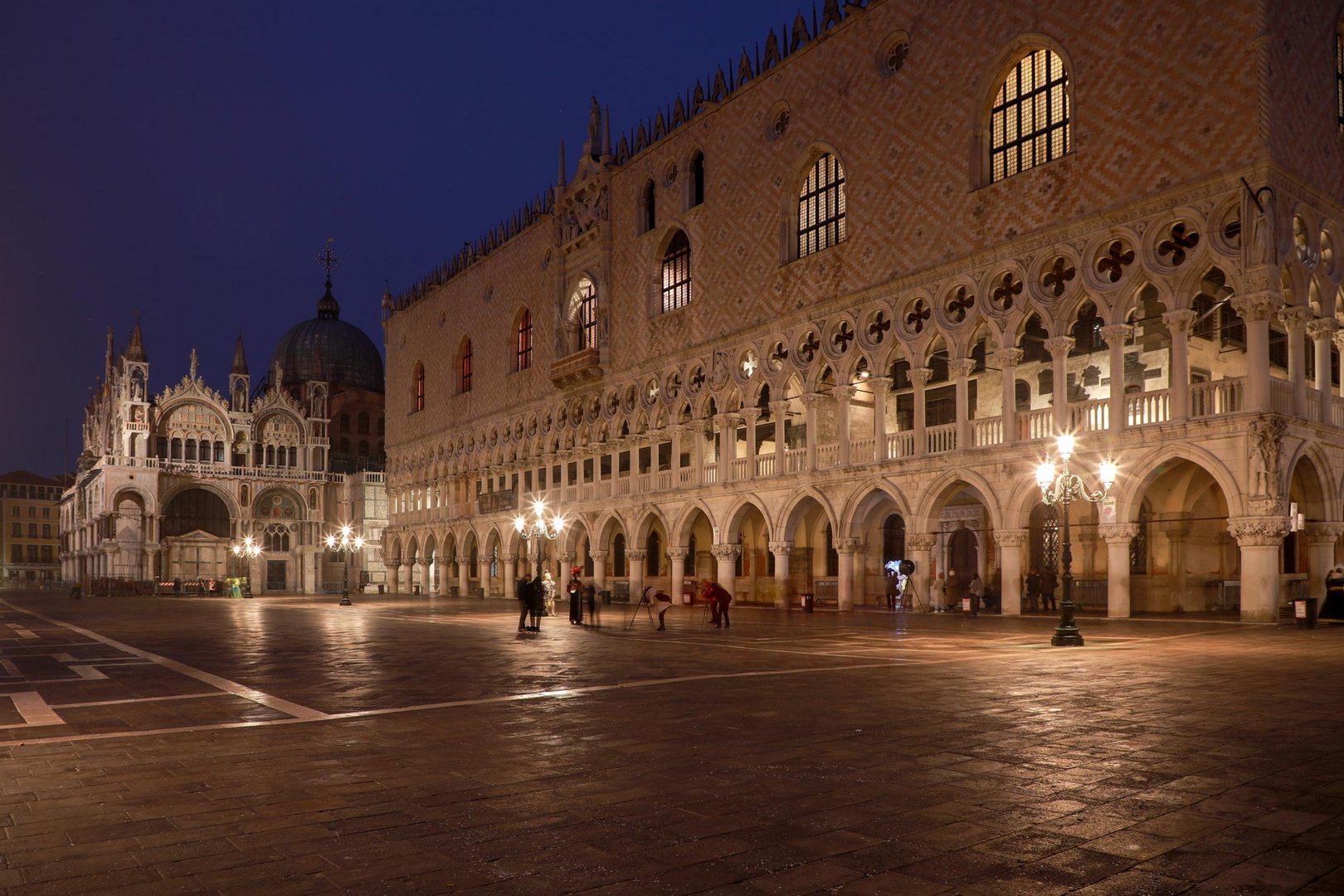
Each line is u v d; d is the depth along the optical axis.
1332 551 32.28
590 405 61.66
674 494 53.19
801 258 46.22
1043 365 40.56
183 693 15.67
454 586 81.94
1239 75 30.16
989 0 38.12
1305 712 12.36
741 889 6.03
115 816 7.82
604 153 61.72
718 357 50.75
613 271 60.06
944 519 46.72
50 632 33.16
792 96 47.31
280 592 105.69
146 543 97.19
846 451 43.22
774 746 10.48
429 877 6.29
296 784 8.88
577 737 11.16
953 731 11.23
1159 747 10.19
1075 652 20.97
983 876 6.23
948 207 39.09
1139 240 32.50
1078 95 34.72
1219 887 6.01
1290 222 30.17
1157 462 31.50
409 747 10.59
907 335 40.50
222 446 103.94
